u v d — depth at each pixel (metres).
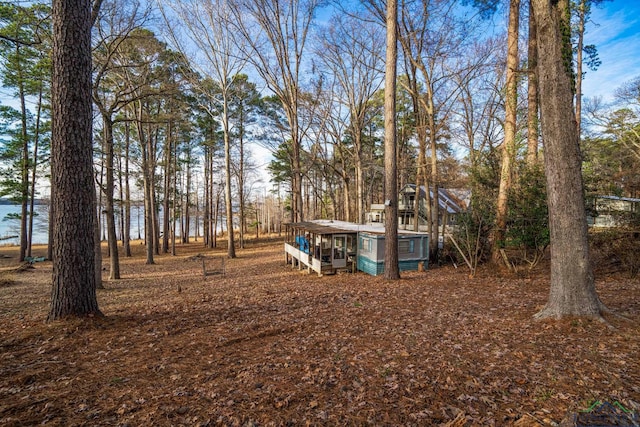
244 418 3.07
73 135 5.71
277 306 7.88
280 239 39.88
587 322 5.04
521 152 12.54
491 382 3.65
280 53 21.78
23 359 4.39
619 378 3.54
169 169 29.95
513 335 5.06
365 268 14.59
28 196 22.88
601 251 10.32
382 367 4.20
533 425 2.78
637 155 19.23
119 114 22.55
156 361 4.45
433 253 15.35
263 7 19.91
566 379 3.60
